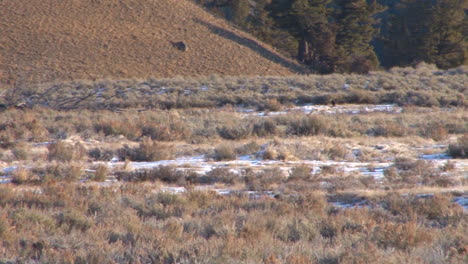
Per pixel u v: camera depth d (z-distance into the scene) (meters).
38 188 53.84
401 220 38.00
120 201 44.03
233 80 180.38
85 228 35.09
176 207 42.03
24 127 98.19
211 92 162.75
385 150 79.88
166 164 69.25
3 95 144.88
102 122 102.62
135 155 76.19
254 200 45.53
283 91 162.25
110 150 77.75
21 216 34.84
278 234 33.69
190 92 164.62
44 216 35.50
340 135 97.88
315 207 42.03
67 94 163.75
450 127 106.12
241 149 78.94
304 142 85.00
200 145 86.25
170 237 30.80
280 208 41.06
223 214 37.88
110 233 32.44
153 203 43.03
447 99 146.62
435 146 85.38
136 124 102.31
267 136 97.06
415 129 102.75
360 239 30.80
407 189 49.44
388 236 30.34
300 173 58.72
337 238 31.61
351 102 149.25
